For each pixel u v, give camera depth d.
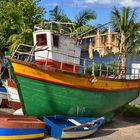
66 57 16.30
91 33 23.94
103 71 17.89
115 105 18.19
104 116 17.72
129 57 31.19
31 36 27.11
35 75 14.16
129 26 29.41
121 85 18.08
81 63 17.98
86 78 15.46
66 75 14.74
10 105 18.73
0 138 12.66
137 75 20.78
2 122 12.67
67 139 14.17
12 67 14.07
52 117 14.95
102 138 15.18
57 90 14.73
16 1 31.86
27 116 14.20
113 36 19.02
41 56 15.21
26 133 13.22
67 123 15.25
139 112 20.62
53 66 15.52
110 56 24.61
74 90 15.20
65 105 15.17
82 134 14.59
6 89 19.11
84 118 15.88
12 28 28.94
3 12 29.88
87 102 15.92
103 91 16.61
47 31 15.46
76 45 17.02
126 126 18.02
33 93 14.35
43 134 13.92
